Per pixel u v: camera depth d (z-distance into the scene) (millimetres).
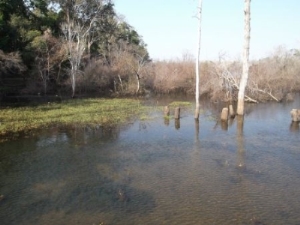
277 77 39969
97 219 9656
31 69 45969
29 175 13398
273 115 27875
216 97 39500
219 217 9719
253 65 41656
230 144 18281
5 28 40156
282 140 19094
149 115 28203
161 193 11508
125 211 10133
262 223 9359
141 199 11008
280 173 13492
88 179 12953
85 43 49531
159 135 20594
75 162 15133
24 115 26922
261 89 38094
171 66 52625
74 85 43344
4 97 40156
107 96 45156
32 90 44375
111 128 22641
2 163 14930
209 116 27656
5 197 11250
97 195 11383
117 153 16625
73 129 22172
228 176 13172
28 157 15859
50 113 28281
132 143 18625
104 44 56688
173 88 49969
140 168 14281
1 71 38125
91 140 19266
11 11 42531
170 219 9602
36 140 19141
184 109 32250
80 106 33281
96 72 48656
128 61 50906
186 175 13344
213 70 43281
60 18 50625
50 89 46250
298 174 13359
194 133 21109
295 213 9961
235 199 10953
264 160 15281
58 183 12531
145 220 9547
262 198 11031
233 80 38031
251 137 19891
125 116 27500
